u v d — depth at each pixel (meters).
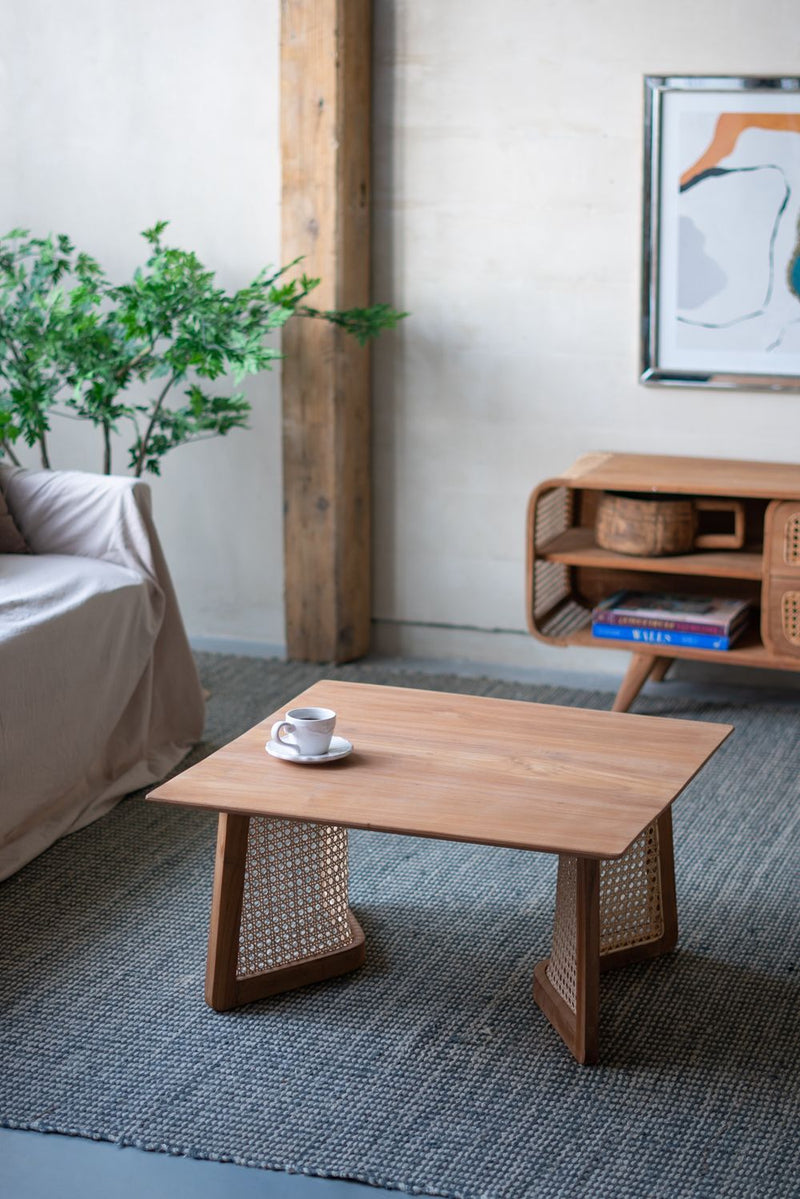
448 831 1.89
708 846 2.78
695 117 3.44
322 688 2.48
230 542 4.01
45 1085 2.01
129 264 3.91
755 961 2.35
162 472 4.00
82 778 2.92
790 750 3.26
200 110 3.75
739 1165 1.84
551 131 3.57
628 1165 1.84
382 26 3.63
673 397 3.62
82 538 3.22
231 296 3.83
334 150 3.54
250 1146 1.88
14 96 3.88
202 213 3.81
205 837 2.82
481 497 3.84
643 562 3.35
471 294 3.71
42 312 3.47
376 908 2.52
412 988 2.26
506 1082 2.01
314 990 2.26
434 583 3.94
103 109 3.82
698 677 3.76
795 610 3.24
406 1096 1.98
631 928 2.34
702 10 3.40
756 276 3.48
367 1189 1.80
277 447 3.89
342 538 3.81
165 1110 1.95
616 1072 2.04
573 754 2.17
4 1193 1.79
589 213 3.58
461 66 3.60
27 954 2.37
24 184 3.94
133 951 2.38
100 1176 1.83
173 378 3.45
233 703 3.57
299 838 2.25
